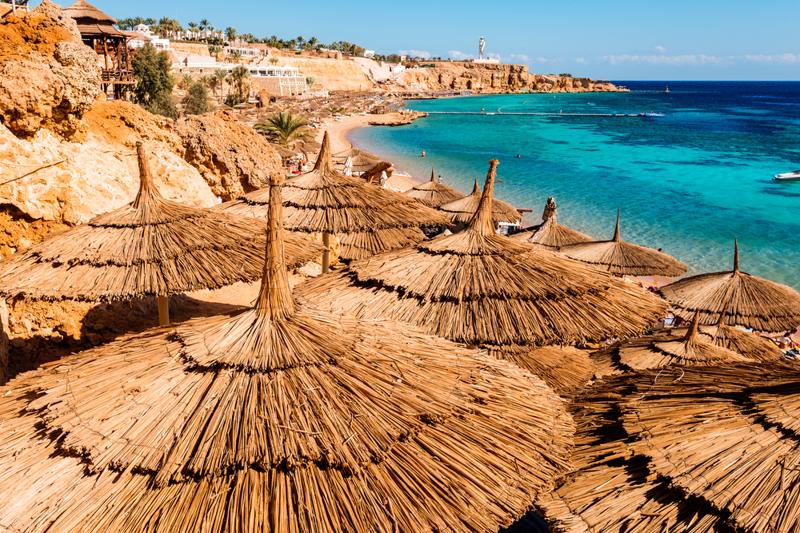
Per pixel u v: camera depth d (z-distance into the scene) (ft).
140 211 23.25
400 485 9.70
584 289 19.72
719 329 36.99
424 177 169.89
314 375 10.67
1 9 56.29
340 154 148.97
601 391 17.26
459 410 11.42
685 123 367.25
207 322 12.11
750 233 110.83
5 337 27.07
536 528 21.21
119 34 111.45
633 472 13.55
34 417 10.65
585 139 279.69
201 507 8.78
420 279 19.56
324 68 574.56
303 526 8.76
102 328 31.94
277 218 11.17
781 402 13.25
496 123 372.58
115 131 48.52
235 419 9.67
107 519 8.64
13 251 29.60
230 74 354.95
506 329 17.99
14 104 30.09
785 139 275.39
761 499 11.48
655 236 108.17
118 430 9.66
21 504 8.93
